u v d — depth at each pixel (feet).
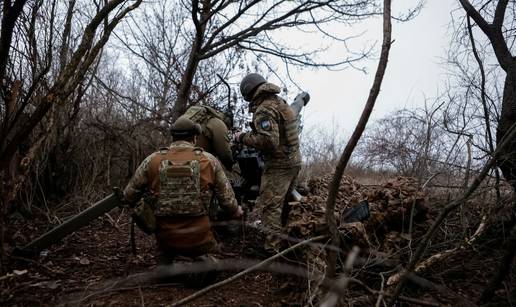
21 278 12.02
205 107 15.92
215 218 15.75
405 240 12.76
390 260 11.67
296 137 14.80
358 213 12.69
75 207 19.29
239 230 16.25
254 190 16.30
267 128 14.08
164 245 12.44
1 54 11.37
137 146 22.43
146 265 13.87
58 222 17.03
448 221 13.24
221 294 11.84
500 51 14.29
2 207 12.00
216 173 12.61
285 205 15.47
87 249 15.21
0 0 12.72
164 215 12.06
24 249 13.30
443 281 11.65
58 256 14.28
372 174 21.83
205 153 12.68
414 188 13.52
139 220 12.21
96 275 12.86
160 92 27.27
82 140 21.35
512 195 11.48
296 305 11.20
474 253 12.69
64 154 20.02
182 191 12.03
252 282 12.96
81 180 20.97
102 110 23.13
